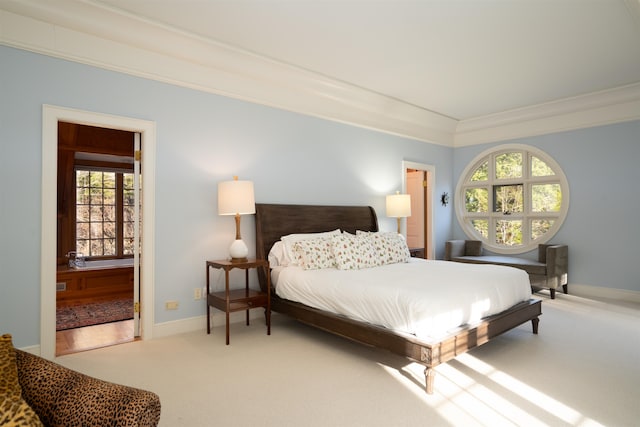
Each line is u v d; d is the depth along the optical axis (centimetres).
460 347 254
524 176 575
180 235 356
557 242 540
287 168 435
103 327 378
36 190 285
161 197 345
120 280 543
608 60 385
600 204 503
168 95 350
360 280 307
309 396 229
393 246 416
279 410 213
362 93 480
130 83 329
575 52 366
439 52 367
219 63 372
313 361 286
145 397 95
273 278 386
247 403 220
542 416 207
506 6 285
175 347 316
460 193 654
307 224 436
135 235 347
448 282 294
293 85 430
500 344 322
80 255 574
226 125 387
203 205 371
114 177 632
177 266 354
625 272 483
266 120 418
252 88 404
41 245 287
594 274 507
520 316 323
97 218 616
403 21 308
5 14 272
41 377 103
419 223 631
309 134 457
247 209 354
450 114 589
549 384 246
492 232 618
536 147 562
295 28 322
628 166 481
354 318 292
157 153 343
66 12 287
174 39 335
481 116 598
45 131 288
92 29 303
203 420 202
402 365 279
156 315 343
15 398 85
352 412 211
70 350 309
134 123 330
